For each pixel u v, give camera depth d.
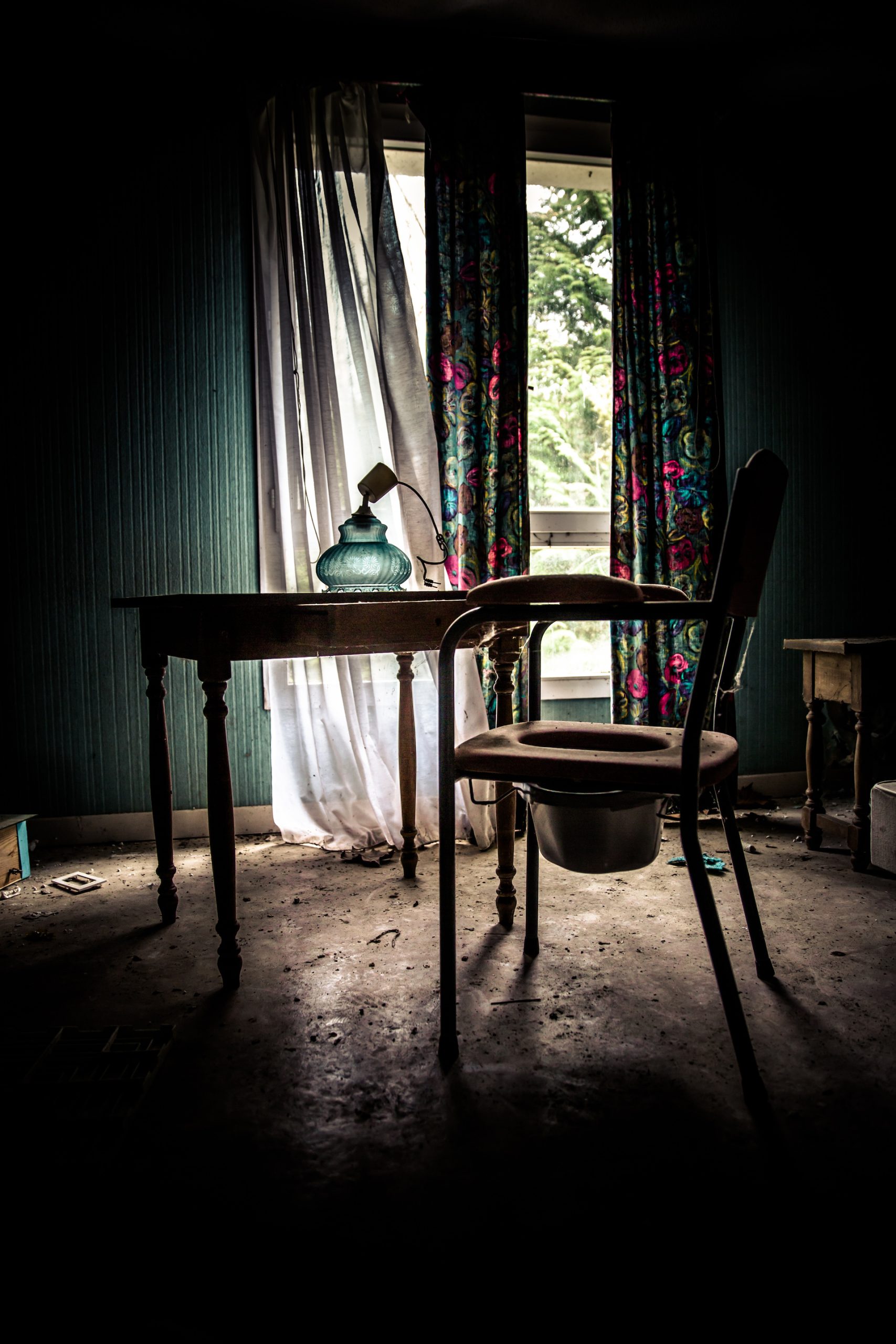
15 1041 1.30
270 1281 0.82
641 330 2.68
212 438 2.58
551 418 2.96
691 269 2.70
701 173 2.70
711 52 2.59
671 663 2.71
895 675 2.13
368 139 2.50
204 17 2.29
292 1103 1.13
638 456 2.68
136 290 2.51
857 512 3.01
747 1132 1.05
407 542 2.55
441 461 2.60
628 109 2.65
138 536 2.55
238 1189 0.96
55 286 2.46
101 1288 0.81
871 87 2.73
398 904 1.96
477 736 1.41
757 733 2.96
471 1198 0.93
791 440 2.94
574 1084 1.17
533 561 2.90
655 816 1.25
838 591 3.01
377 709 2.49
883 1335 0.74
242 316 2.58
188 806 2.61
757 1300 0.78
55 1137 1.05
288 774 2.47
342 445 2.51
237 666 2.60
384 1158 1.01
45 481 2.48
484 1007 1.41
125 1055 1.24
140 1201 0.94
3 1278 0.82
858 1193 0.93
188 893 2.07
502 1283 0.81
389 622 1.64
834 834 2.29
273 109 2.46
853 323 2.98
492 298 2.56
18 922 1.88
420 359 2.54
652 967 1.56
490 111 2.55
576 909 1.89
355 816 2.51
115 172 2.47
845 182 2.94
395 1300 0.79
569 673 2.92
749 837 2.48
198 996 1.47
